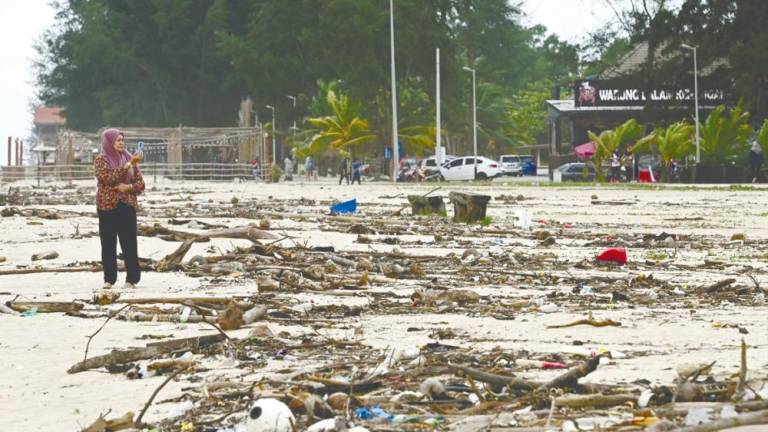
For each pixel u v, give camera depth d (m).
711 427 11.44
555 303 25.78
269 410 13.04
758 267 35.06
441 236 47.22
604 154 166.62
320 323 22.47
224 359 18.34
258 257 35.38
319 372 16.72
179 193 102.25
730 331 21.02
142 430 13.77
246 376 16.86
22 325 22.77
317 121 192.62
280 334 20.66
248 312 22.66
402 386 15.28
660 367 16.95
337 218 59.44
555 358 17.89
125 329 22.14
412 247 42.25
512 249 41.59
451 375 15.93
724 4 176.50
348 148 195.00
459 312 24.12
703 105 188.12
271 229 50.94
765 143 151.88
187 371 17.58
